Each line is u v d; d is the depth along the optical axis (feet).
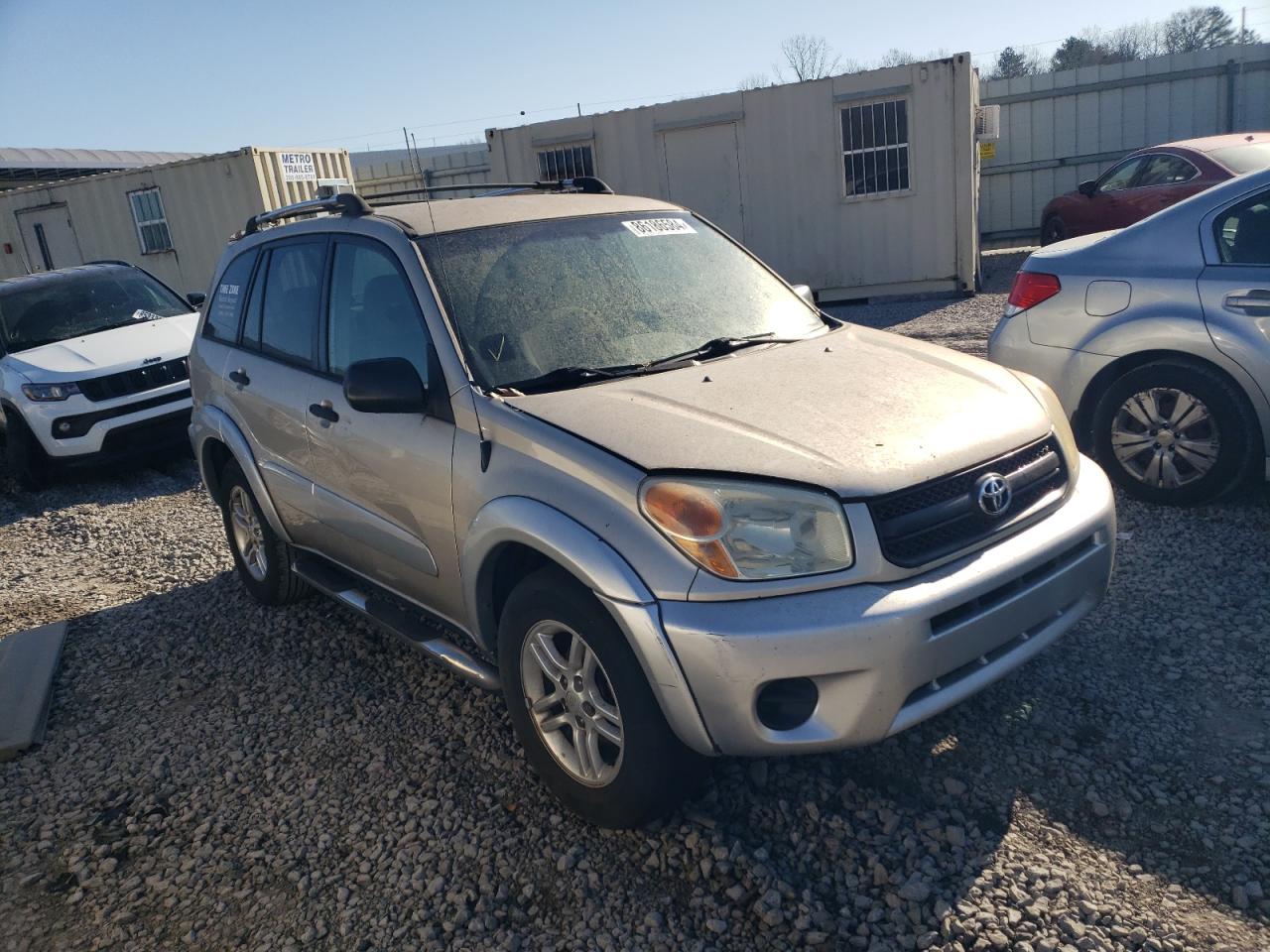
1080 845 8.59
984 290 42.86
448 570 10.62
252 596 16.85
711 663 7.91
